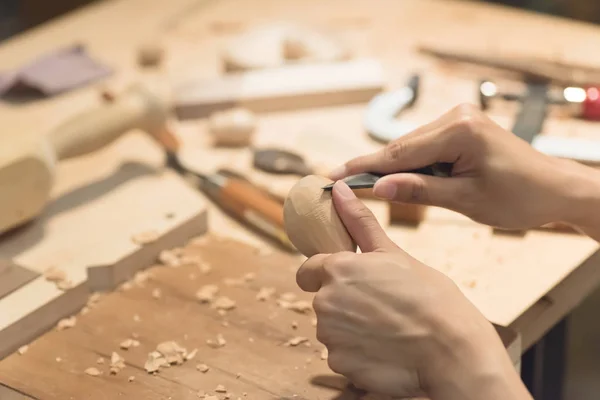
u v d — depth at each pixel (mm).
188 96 1280
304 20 1604
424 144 802
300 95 1281
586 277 938
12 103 1306
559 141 1110
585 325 1607
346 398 733
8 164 922
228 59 1389
